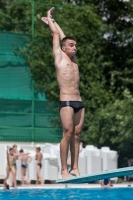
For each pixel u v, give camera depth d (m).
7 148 49.53
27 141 60.47
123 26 70.31
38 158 52.31
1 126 59.72
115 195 34.31
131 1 69.31
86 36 66.69
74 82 21.05
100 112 61.97
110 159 56.34
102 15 71.31
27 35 62.81
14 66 61.31
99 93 64.50
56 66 21.08
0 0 81.12
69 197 32.81
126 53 68.44
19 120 60.59
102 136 61.53
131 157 61.72
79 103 21.03
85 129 63.31
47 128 61.66
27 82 61.66
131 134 58.47
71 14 67.00
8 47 61.41
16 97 60.84
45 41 63.59
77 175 21.03
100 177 19.80
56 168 54.72
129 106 59.62
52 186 49.31
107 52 68.06
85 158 54.88
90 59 66.12
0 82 60.44
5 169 52.94
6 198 32.84
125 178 59.81
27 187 46.88
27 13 67.31
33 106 61.38
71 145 21.25
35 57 62.50
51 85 62.41
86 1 71.50
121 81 66.69
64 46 21.30
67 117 20.77
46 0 69.75
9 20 72.31
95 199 31.31
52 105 62.28
